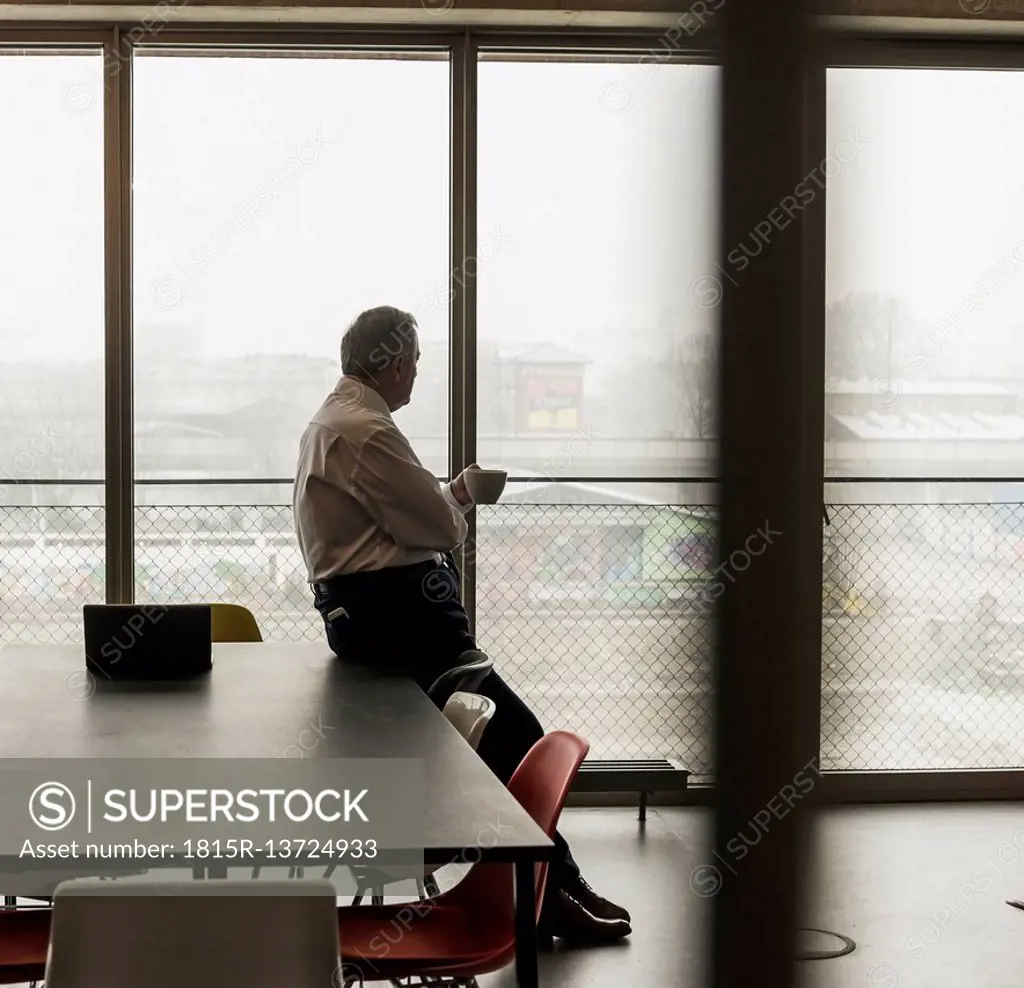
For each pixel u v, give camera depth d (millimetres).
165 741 2236
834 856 4133
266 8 4309
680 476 4707
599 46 4598
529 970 1696
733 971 572
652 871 3967
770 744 562
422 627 3158
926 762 4891
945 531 4887
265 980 1494
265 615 4641
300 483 3242
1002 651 4930
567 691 4766
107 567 4547
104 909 1469
